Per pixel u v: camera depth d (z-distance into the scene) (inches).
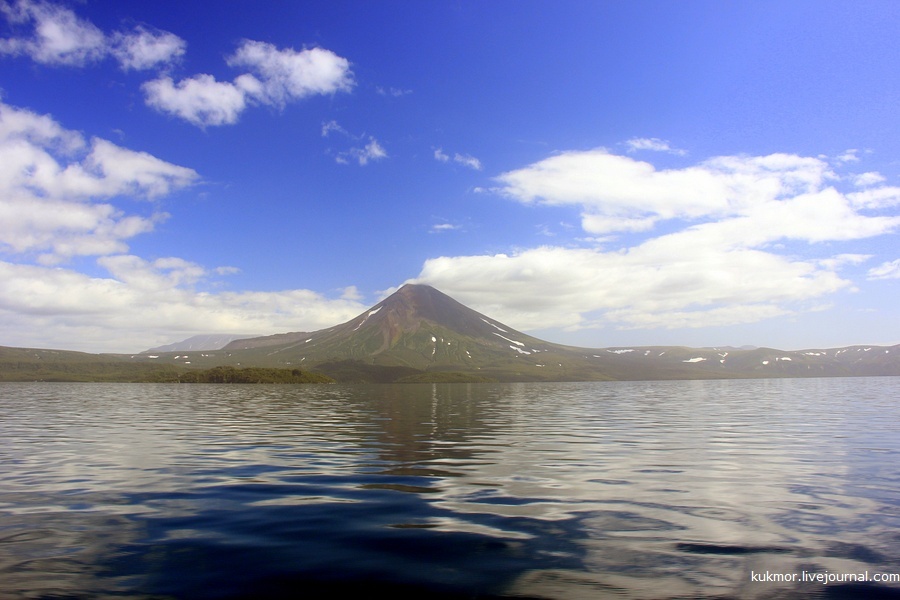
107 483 683.4
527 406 2677.2
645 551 426.0
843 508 560.1
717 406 2615.7
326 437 1226.6
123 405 2741.1
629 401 3245.6
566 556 413.7
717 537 462.6
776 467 810.2
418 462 852.0
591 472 765.9
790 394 4109.3
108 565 392.8
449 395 4352.9
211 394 4503.0
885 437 1210.6
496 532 474.0
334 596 340.2
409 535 463.2
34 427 1487.5
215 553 418.0
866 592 347.9
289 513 535.2
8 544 439.8
